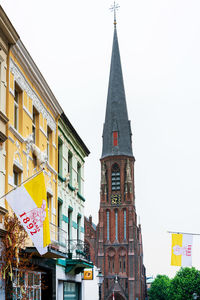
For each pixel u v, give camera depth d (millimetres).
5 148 18031
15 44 18984
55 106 26078
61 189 27812
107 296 106750
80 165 34625
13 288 17750
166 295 142500
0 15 17094
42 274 23250
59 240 25203
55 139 26703
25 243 19031
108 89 120438
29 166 21266
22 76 20562
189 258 29594
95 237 111188
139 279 108562
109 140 116625
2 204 17438
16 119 20219
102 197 112812
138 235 117562
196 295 84625
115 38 121188
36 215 16516
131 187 112875
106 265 108812
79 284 32562
